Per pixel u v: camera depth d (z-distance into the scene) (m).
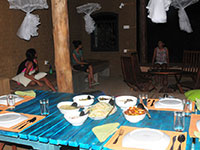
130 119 1.90
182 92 5.56
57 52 4.20
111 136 1.70
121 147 1.52
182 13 6.36
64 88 4.31
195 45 7.40
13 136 1.79
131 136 1.61
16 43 5.64
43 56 6.60
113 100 2.39
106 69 8.21
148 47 7.99
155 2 2.61
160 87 6.32
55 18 4.09
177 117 1.78
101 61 7.86
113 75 8.30
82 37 8.47
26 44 5.96
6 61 5.38
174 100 2.38
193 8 7.23
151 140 1.54
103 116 2.01
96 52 8.40
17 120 1.99
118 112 2.21
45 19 6.61
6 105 2.44
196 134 1.62
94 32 8.32
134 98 2.45
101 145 1.56
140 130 1.69
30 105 2.46
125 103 2.25
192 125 1.83
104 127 1.82
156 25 7.76
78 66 6.50
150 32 7.86
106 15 8.09
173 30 7.59
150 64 7.70
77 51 6.52
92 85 6.66
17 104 2.50
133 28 7.79
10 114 2.09
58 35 4.12
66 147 2.44
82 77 5.98
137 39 7.82
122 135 1.70
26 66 4.77
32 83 4.78
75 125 1.90
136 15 7.67
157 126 1.84
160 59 6.54
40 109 2.32
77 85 5.75
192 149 1.49
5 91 3.70
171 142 1.57
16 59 5.66
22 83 4.73
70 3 7.77
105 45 8.30
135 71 5.94
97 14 8.16
